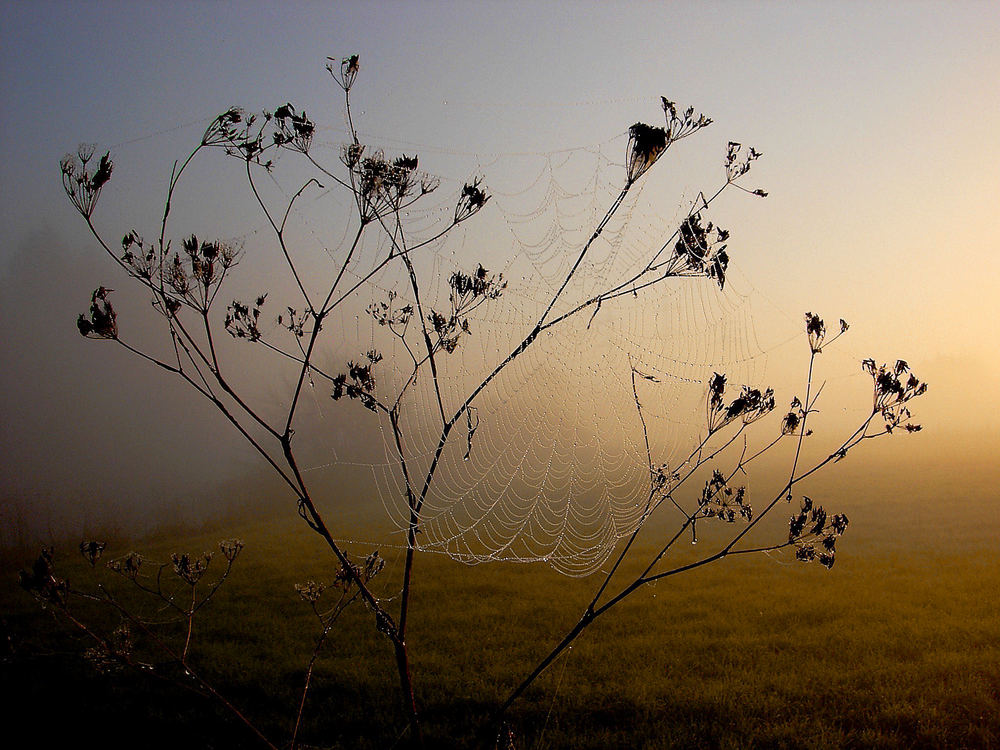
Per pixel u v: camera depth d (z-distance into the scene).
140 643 10.22
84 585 13.94
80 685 8.75
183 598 12.95
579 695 8.16
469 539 15.49
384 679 8.83
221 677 9.04
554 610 11.73
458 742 7.27
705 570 14.33
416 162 3.23
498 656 9.62
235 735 7.57
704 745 7.01
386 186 3.22
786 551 15.64
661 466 4.48
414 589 13.15
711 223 3.24
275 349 3.45
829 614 10.92
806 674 8.48
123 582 14.23
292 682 8.91
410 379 3.96
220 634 10.80
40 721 7.95
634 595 12.57
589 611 4.19
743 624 10.65
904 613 10.72
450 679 8.74
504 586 13.10
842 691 7.95
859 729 7.16
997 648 8.89
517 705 8.01
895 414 3.65
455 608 11.95
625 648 9.74
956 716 7.18
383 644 10.19
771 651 9.41
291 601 12.62
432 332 3.96
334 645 10.24
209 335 3.25
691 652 9.52
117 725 7.81
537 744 7.08
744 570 14.29
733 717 7.50
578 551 13.95
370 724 7.73
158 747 7.36
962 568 13.38
